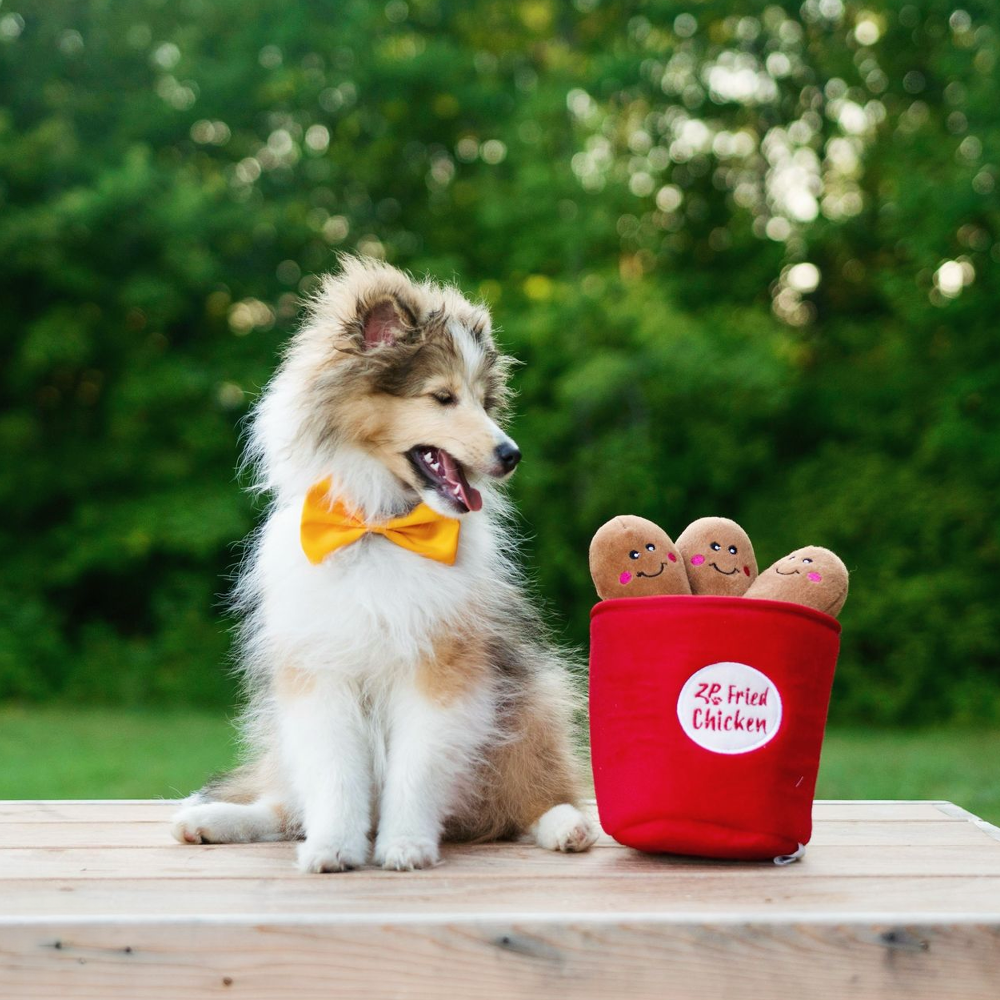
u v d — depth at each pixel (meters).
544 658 3.81
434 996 2.52
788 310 14.57
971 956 2.58
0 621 12.95
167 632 13.28
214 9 13.36
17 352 13.17
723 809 3.15
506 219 12.64
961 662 12.52
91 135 13.47
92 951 2.51
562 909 2.69
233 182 13.40
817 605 3.29
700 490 13.70
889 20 13.20
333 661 3.26
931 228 11.36
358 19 13.06
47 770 8.36
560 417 12.79
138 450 13.08
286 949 2.52
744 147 14.69
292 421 3.51
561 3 13.97
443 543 3.29
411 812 3.23
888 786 7.80
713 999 2.55
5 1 13.11
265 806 3.59
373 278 3.67
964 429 11.65
